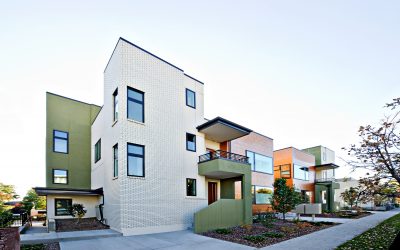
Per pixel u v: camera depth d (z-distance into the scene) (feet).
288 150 94.02
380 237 31.45
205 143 56.95
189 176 46.78
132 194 36.86
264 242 30.53
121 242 29.66
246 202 48.42
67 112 58.70
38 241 28.09
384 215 71.56
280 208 52.60
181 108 48.32
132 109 40.22
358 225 46.47
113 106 43.21
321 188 105.81
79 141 59.41
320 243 28.96
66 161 56.54
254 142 73.15
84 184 58.29
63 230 37.04
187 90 50.90
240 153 66.33
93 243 28.81
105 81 48.98
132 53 41.55
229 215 44.32
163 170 42.22
